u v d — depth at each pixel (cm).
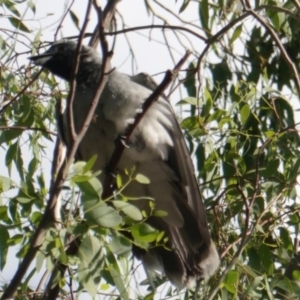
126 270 709
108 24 896
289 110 962
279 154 909
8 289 580
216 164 873
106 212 598
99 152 900
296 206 853
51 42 923
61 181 595
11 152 841
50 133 845
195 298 790
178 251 845
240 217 869
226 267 775
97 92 605
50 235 598
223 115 875
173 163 896
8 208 673
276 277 792
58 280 633
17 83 877
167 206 895
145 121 880
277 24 972
